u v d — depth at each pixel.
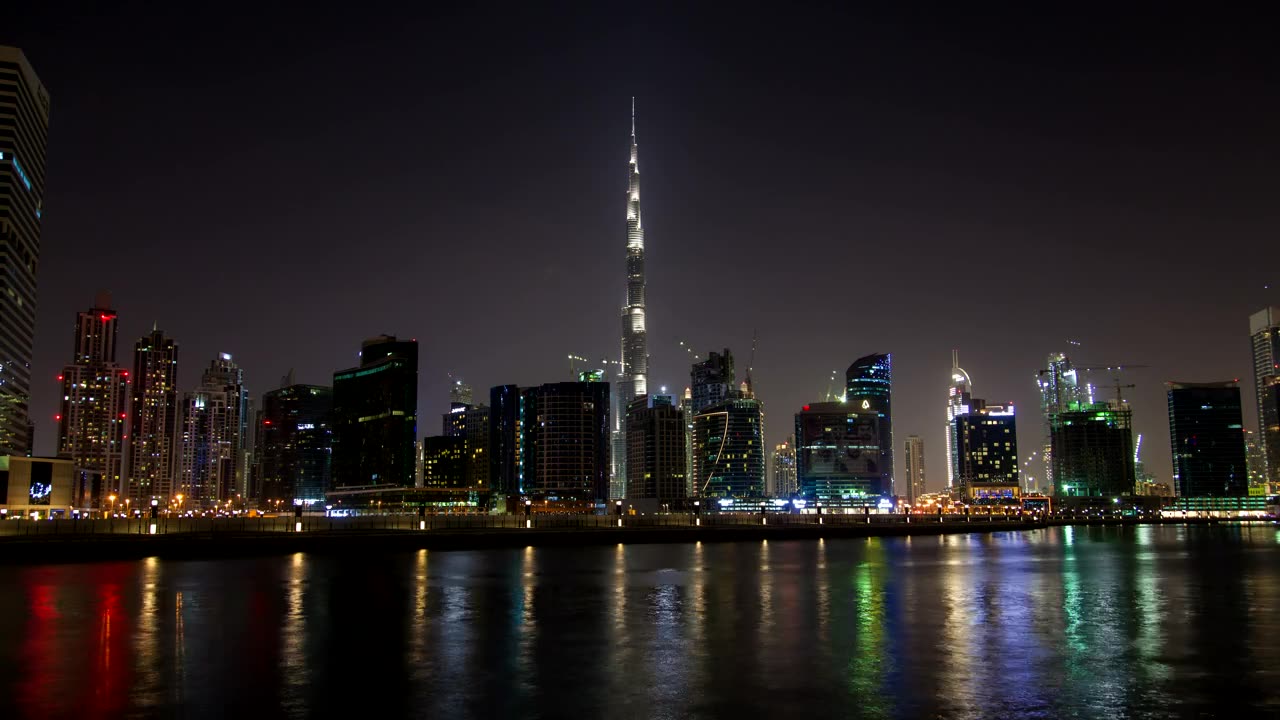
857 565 132.88
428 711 40.81
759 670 49.47
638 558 152.75
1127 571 120.56
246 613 73.44
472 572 118.25
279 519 172.50
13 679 47.12
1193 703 42.22
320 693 44.12
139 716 39.78
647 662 51.84
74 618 70.19
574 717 39.81
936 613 73.62
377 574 114.06
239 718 39.59
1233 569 125.12
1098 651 55.34
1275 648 56.56
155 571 117.62
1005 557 155.38
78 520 147.75
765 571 119.88
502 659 52.84
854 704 41.97
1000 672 48.94
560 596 87.12
